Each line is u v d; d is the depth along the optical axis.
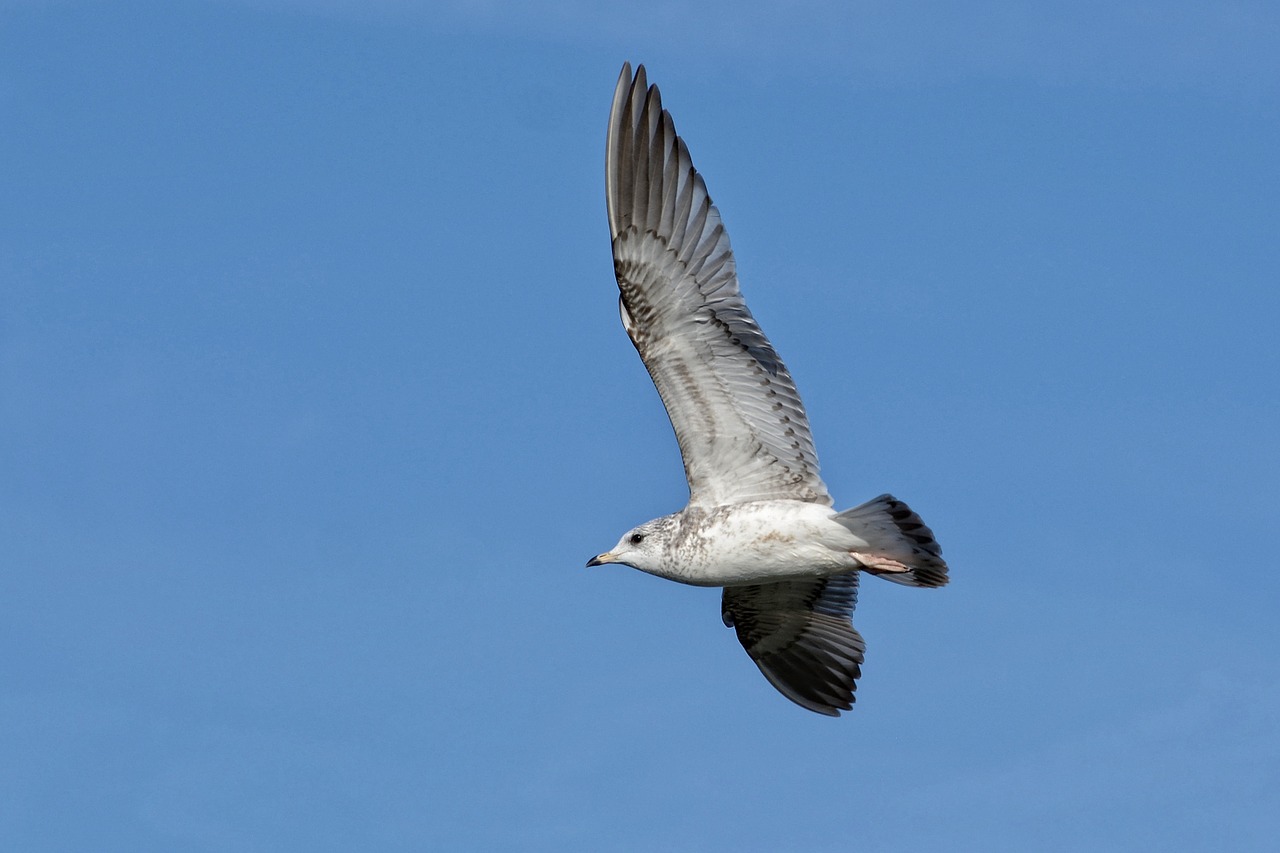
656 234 16.55
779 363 16.58
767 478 16.91
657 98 16.78
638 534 17.47
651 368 16.77
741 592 19.09
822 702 19.44
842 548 16.47
